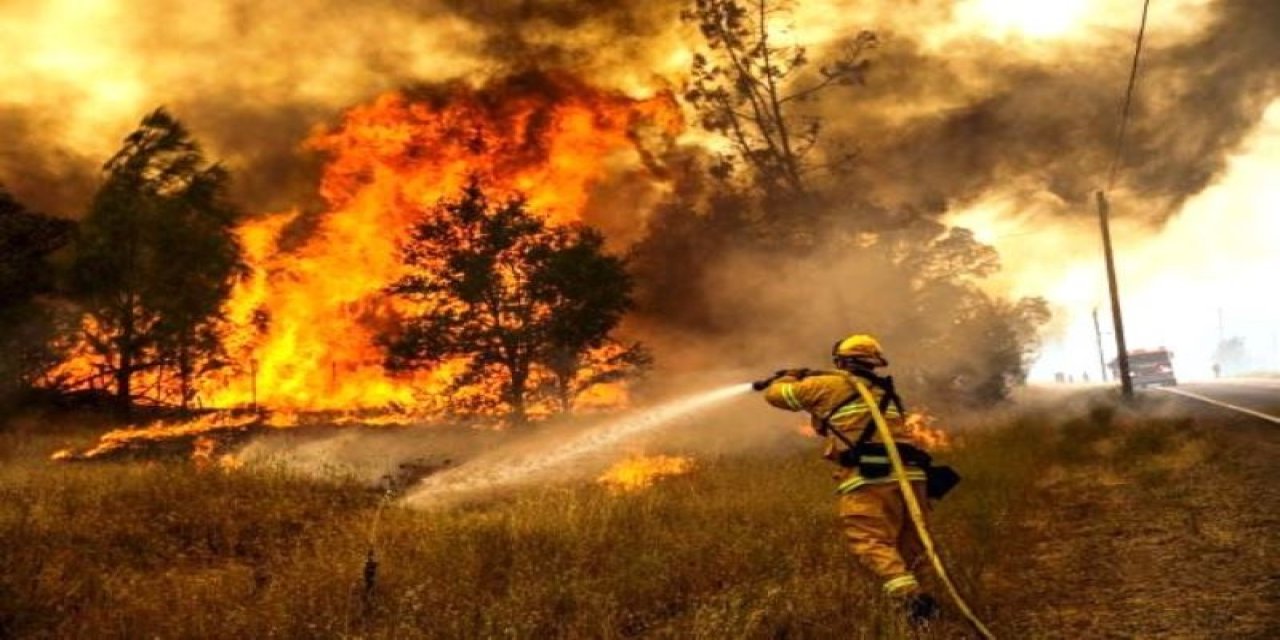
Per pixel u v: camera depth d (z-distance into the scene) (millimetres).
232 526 8414
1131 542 6824
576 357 21828
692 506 8875
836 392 5504
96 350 28188
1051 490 10148
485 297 21094
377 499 10727
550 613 5301
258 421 23828
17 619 5387
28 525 7660
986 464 11422
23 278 26391
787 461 13344
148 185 29141
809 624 4938
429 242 21703
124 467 11867
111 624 5277
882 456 5324
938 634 4797
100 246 26844
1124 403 29859
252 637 5133
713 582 6086
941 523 7469
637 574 6020
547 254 21328
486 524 7512
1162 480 9656
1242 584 5285
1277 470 9492
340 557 6633
